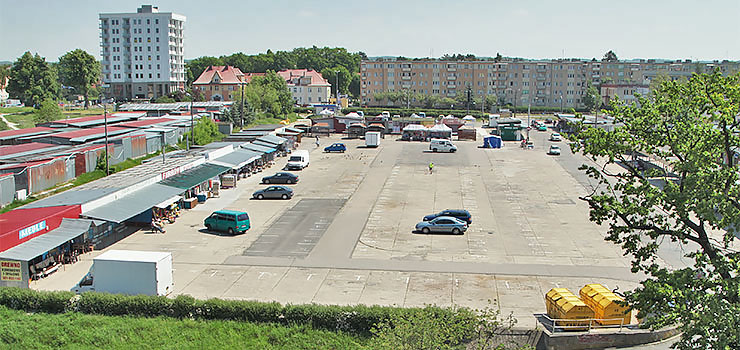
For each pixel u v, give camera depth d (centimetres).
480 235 4612
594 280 3606
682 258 4053
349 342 2759
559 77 19975
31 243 3603
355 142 10950
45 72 17088
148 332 2862
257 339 2803
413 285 3531
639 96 2617
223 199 5928
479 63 19838
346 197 6031
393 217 5188
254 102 14875
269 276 3678
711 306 1891
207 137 9644
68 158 6156
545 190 6438
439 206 5634
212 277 3653
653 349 2766
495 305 3222
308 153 8969
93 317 3008
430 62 19888
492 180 7044
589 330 2814
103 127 9162
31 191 5512
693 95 2430
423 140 11306
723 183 2248
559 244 4366
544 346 2794
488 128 13738
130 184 4916
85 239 4103
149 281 3206
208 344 2753
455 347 2341
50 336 2808
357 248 4266
